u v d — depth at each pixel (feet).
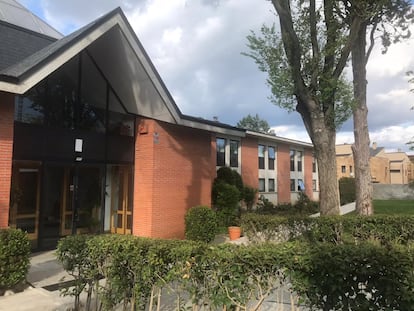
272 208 64.80
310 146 86.99
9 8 40.78
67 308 15.29
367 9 26.25
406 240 25.34
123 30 31.17
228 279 9.87
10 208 28.76
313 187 93.91
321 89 27.37
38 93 29.94
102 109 35.50
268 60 28.68
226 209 46.11
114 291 12.30
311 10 27.89
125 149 36.78
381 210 62.69
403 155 206.28
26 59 29.89
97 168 35.76
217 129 42.14
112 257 12.19
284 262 9.37
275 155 77.05
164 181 36.47
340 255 8.87
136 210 36.14
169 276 10.50
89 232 34.68
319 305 8.94
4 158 24.73
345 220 26.45
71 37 29.89
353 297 8.56
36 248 29.94
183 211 38.42
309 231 26.43
